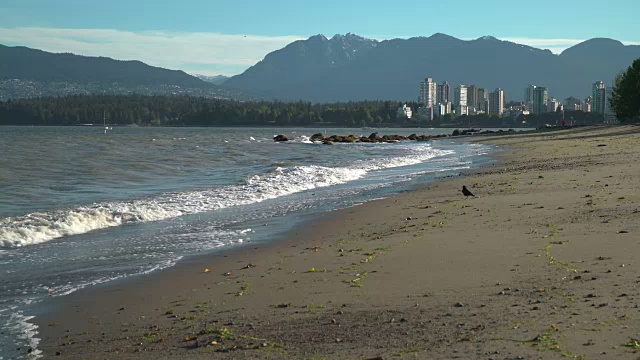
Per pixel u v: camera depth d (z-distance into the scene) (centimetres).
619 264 905
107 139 8138
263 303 855
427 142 8462
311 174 2933
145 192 2320
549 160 3362
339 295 865
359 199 2047
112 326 791
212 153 5134
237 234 1462
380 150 5956
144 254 1244
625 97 10050
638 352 570
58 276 1067
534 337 627
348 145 7481
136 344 713
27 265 1153
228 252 1252
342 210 1800
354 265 1053
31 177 2847
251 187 2434
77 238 1427
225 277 1035
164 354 670
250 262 1148
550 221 1344
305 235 1429
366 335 680
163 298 919
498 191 1998
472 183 2316
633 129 7475
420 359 593
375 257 1104
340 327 717
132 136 10138
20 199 2103
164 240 1395
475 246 1134
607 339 606
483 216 1498
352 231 1448
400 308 777
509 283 858
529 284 841
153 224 1620
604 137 6066
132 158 4269
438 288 861
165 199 2078
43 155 4444
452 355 596
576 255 991
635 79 9881
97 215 1655
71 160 3969
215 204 1983
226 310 834
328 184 2605
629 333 617
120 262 1171
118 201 2017
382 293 858
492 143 6694
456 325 689
